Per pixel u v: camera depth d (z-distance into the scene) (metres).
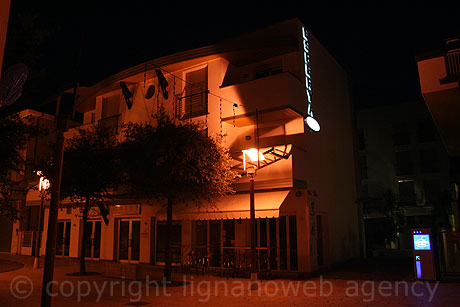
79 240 22.34
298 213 14.69
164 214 16.52
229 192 15.09
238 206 14.39
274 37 15.90
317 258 15.47
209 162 12.95
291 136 15.51
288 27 16.64
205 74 17.97
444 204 27.06
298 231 14.54
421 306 8.77
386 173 35.28
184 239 17.36
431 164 33.53
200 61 17.70
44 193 18.58
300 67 16.09
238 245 15.86
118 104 21.89
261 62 17.05
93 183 15.05
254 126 16.33
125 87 20.48
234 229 16.11
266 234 15.38
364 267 17.56
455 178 20.41
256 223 15.70
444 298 9.62
